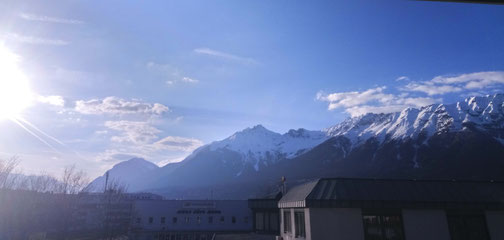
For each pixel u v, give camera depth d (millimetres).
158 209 82500
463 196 22734
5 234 57344
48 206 68000
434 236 21703
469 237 21828
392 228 21891
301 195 25203
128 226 84562
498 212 22250
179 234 80875
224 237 43812
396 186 23734
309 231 22000
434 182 24297
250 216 84250
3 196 57469
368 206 22000
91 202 91062
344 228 21719
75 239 69562
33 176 75562
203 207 83688
